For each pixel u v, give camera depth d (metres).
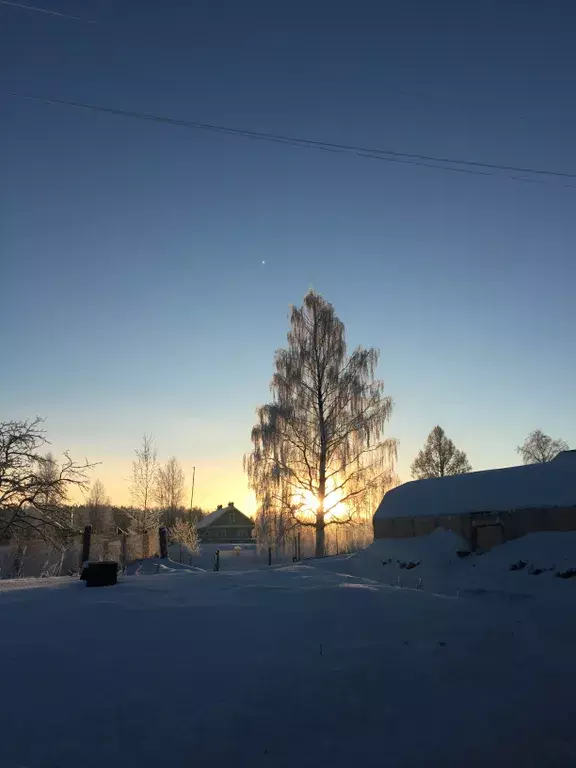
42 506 32.12
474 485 20.92
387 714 5.59
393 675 6.41
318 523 33.91
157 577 13.70
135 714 5.25
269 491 33.78
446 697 6.04
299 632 7.73
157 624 8.04
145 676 6.08
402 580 18.77
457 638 7.81
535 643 8.03
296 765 4.67
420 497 22.61
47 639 7.23
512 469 20.59
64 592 10.88
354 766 4.70
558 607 12.04
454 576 17.64
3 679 5.79
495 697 6.14
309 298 37.03
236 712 5.38
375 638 7.60
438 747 5.07
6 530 31.17
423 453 60.75
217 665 6.45
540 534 17.44
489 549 18.56
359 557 22.31
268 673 6.25
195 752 4.73
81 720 5.09
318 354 36.03
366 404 35.12
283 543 33.56
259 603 9.41
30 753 4.52
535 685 6.53
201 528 77.44
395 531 22.39
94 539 39.88
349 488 34.38
